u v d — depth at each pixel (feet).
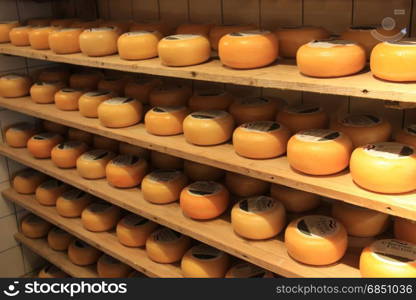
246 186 6.06
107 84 7.45
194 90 7.34
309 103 6.07
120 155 7.22
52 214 8.17
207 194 5.80
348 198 4.16
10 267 9.46
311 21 5.71
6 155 8.80
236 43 4.72
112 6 8.16
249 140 5.00
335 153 4.42
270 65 4.92
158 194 6.28
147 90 6.98
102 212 7.41
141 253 6.83
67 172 7.66
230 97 6.26
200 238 5.63
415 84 3.81
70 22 7.71
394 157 4.05
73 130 8.28
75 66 9.13
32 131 8.86
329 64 4.14
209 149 5.46
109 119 6.37
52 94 7.89
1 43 8.11
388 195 4.03
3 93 8.46
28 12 8.72
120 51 5.82
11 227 9.34
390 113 5.35
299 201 5.65
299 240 4.78
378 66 3.98
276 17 6.03
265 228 5.24
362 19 5.27
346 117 5.13
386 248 4.51
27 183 8.84
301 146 4.51
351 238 5.11
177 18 7.20
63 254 8.51
